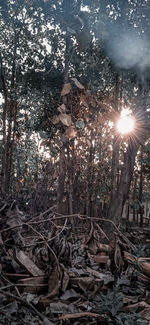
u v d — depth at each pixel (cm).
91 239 322
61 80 1042
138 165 1178
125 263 311
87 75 883
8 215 333
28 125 1103
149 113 657
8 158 1202
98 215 1080
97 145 1130
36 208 564
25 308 232
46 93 1026
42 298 253
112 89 936
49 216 381
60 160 734
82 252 355
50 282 270
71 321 229
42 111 1012
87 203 1012
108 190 1038
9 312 220
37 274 282
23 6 1101
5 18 1133
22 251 299
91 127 493
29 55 1137
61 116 287
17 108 1186
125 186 690
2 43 1218
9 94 1150
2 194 495
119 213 678
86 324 224
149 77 681
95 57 840
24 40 1155
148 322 234
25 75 1118
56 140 339
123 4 654
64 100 417
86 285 282
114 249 303
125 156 709
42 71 1101
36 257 300
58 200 742
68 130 330
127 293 296
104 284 293
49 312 235
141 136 676
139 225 1135
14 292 257
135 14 662
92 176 1027
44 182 672
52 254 291
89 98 386
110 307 239
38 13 1031
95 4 659
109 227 661
